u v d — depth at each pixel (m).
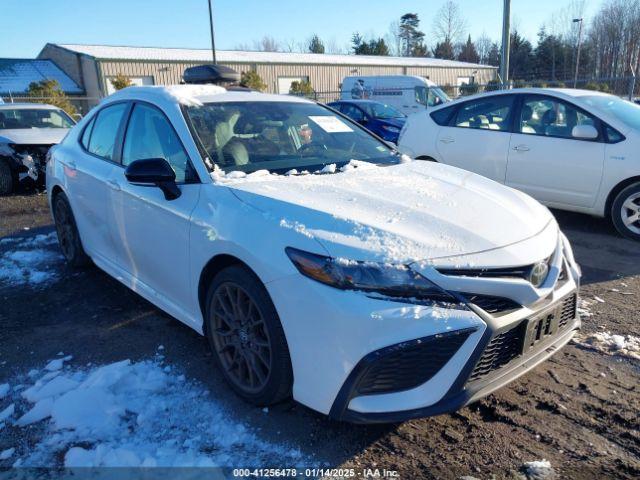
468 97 6.80
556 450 2.33
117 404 2.67
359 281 2.12
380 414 2.13
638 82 13.83
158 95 3.55
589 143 5.59
